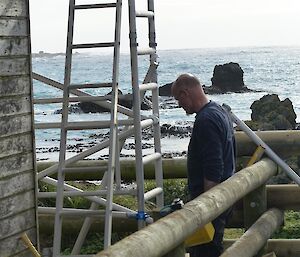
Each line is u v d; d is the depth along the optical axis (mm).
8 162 6117
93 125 6582
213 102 5676
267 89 73938
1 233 6035
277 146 6711
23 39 6262
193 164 5637
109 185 6449
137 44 6602
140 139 6586
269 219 6340
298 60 148125
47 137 33594
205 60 145875
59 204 6617
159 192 7090
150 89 7004
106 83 6633
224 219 5547
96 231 7199
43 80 6961
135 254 3271
